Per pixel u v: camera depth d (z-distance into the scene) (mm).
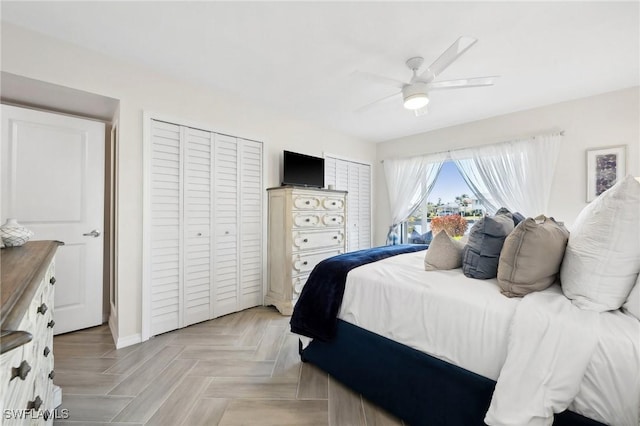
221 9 1630
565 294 1130
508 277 1209
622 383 827
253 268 3062
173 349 2119
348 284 1717
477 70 2311
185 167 2521
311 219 3119
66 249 2355
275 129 3277
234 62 2223
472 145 3609
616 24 1741
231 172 2861
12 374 611
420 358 1289
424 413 1263
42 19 1714
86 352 2059
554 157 2951
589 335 896
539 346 943
